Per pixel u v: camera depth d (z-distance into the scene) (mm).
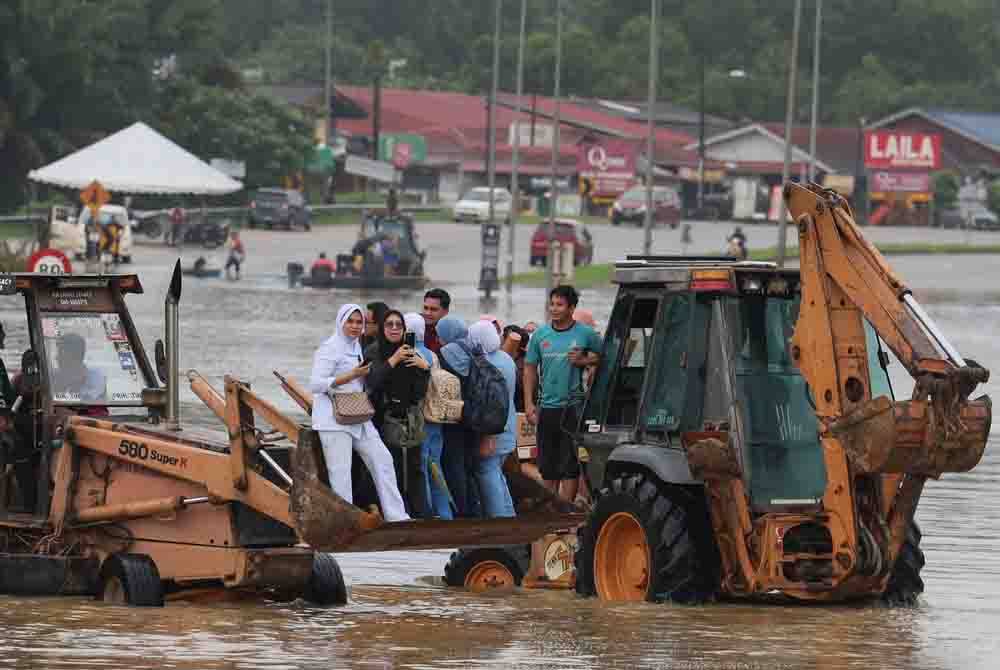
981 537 52719
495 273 161500
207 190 169125
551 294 44719
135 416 42719
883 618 39000
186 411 76688
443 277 192875
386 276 176125
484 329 40656
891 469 37750
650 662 33281
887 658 34156
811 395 40344
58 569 40688
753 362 40844
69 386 42344
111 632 35875
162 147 169375
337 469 37531
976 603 41406
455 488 40250
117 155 168000
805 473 40469
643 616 38469
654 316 43188
